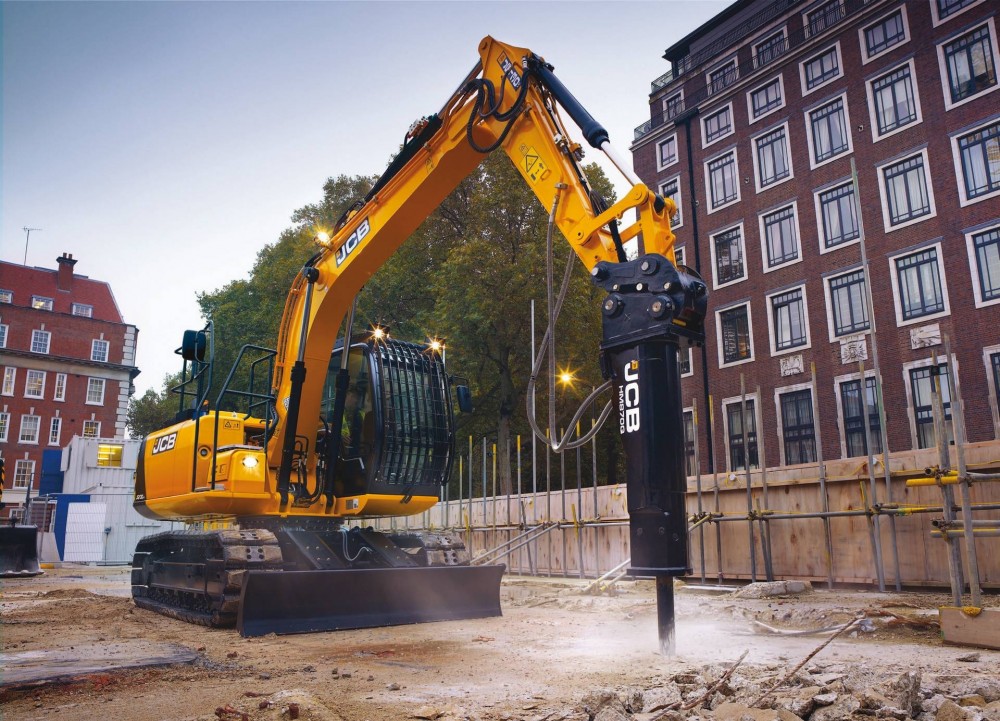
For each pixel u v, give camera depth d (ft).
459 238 107.34
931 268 82.48
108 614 36.22
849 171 91.40
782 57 100.12
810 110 97.04
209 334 36.01
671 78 124.06
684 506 18.81
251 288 136.67
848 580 36.40
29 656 22.44
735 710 13.80
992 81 80.38
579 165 24.56
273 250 136.15
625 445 19.33
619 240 22.27
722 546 42.96
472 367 92.94
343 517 35.83
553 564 56.90
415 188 30.53
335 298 33.65
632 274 20.20
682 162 113.39
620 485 51.57
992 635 21.20
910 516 34.63
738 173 104.99
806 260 94.38
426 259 110.83
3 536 75.41
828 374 89.56
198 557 33.55
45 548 106.32
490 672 19.74
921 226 83.56
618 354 20.07
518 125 26.32
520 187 92.79
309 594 28.96
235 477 32.83
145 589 40.98
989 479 22.94
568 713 14.35
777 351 95.91
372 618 29.89
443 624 30.78
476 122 28.37
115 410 190.90
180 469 35.40
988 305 76.74
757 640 24.35
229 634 28.27
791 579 38.88
